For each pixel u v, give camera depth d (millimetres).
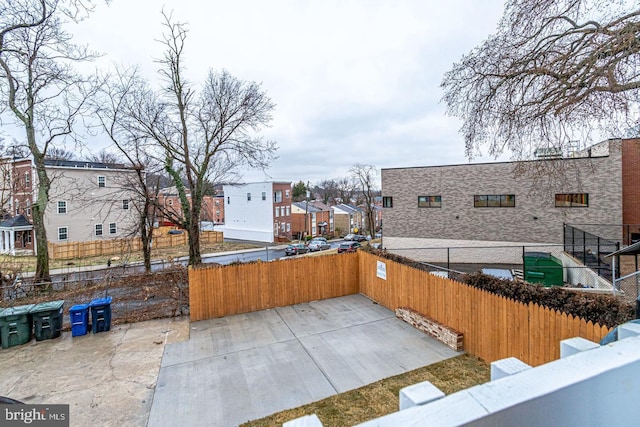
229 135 17422
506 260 19094
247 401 5652
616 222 16859
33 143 14422
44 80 13344
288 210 45312
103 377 6438
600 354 982
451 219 20469
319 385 6094
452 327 7719
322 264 11461
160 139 16219
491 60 7383
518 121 7062
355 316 9664
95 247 28594
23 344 7887
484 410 757
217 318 9742
